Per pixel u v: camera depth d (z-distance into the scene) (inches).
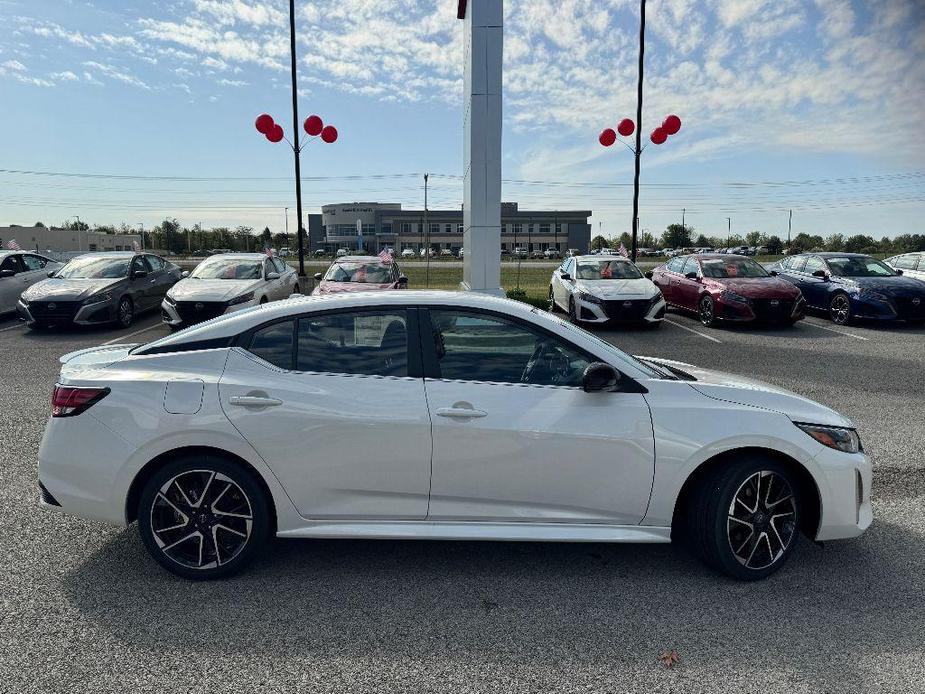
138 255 558.6
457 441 120.2
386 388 121.9
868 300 488.4
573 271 548.7
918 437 223.5
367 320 126.9
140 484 124.9
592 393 123.5
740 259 550.0
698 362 365.7
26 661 98.5
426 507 122.8
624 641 105.7
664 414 123.0
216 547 123.6
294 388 121.3
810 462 124.5
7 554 135.2
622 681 95.2
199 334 128.3
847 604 117.3
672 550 140.4
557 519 123.9
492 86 507.8
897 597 119.7
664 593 121.5
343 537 123.1
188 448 122.2
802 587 123.6
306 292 735.1
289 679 95.0
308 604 116.6
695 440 121.7
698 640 105.9
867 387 303.3
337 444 120.1
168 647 102.7
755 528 125.2
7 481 177.9
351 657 100.7
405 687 93.5
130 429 119.9
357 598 119.0
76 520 152.6
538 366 126.6
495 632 108.2
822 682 94.9
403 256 3713.1
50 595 118.6
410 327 126.6
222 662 99.0
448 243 4970.5
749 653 102.3
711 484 124.3
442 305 128.3
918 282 502.9
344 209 5024.6
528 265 2159.2
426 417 120.0
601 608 116.0
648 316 482.9
